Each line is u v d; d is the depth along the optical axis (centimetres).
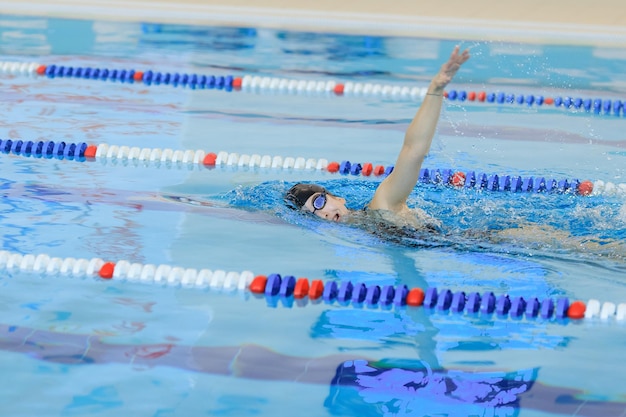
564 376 523
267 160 959
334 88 1262
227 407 481
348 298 632
